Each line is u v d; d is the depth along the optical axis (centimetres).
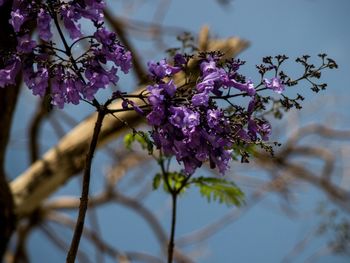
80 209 131
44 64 132
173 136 130
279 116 183
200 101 129
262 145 134
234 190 192
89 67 132
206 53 135
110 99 133
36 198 306
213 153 132
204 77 133
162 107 130
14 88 240
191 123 128
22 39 132
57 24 132
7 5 150
